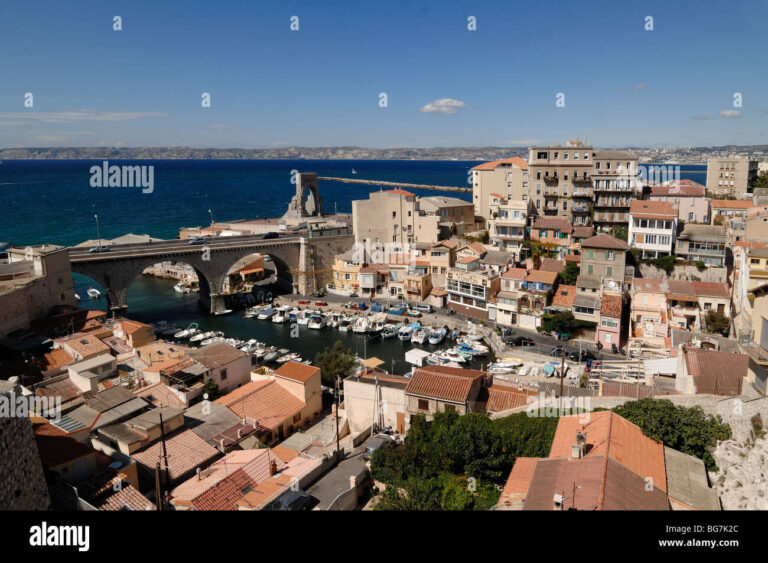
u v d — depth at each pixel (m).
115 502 35.19
